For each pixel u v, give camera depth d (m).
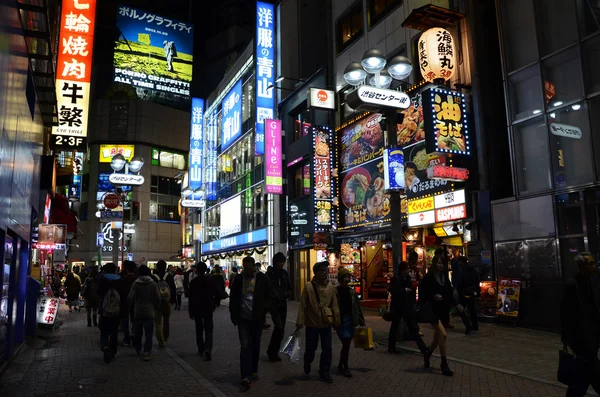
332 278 22.00
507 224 14.02
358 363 9.09
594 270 5.32
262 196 33.41
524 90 14.04
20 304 11.20
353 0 23.47
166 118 60.69
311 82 26.16
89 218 55.72
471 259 15.03
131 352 10.68
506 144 15.55
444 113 15.12
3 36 6.95
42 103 12.14
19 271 11.13
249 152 36.44
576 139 12.39
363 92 12.16
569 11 12.92
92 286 15.84
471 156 15.37
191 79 72.31
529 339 11.27
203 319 10.62
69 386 7.43
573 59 12.69
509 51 14.60
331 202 22.64
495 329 12.87
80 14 16.50
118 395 6.87
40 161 13.12
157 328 11.24
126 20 67.81
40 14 8.64
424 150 17.14
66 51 16.34
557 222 12.61
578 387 5.07
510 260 13.84
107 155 57.25
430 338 11.69
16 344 10.92
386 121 12.91
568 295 5.27
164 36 70.50
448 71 15.73
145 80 67.88
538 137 13.51
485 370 8.22
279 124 27.62
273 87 28.42
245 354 7.40
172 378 7.96
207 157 47.12
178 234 59.50
